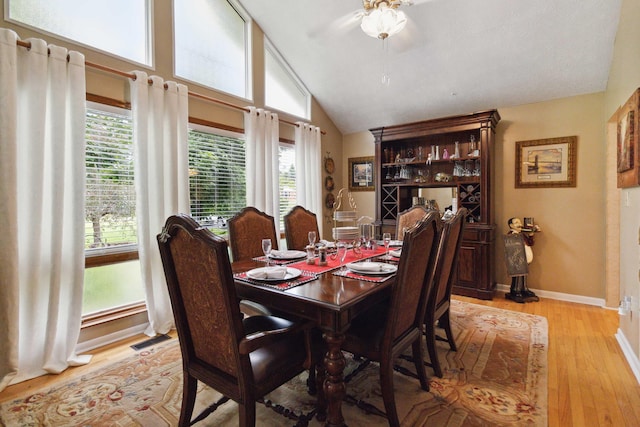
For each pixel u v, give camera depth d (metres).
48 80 2.19
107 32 2.67
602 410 1.74
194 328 1.43
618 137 2.62
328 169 4.90
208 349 1.39
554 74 3.32
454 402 1.82
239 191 3.72
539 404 1.79
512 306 3.44
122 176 2.75
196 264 1.28
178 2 3.19
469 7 2.88
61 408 1.80
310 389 1.93
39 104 2.13
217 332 1.32
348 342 1.68
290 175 4.36
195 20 3.32
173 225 1.33
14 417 1.73
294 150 4.39
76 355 2.38
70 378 2.11
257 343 1.26
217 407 1.62
